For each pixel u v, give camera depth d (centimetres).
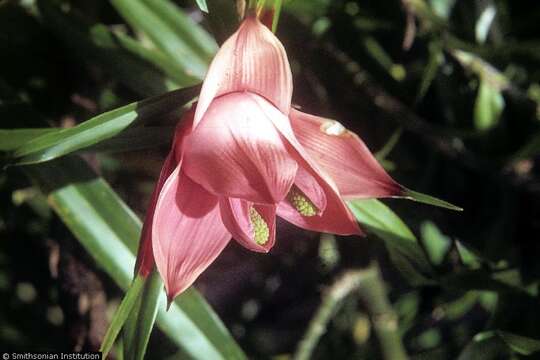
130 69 76
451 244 85
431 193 90
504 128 88
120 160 93
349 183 63
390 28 87
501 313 82
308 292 99
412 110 88
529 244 90
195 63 78
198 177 62
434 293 90
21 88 83
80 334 83
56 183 72
